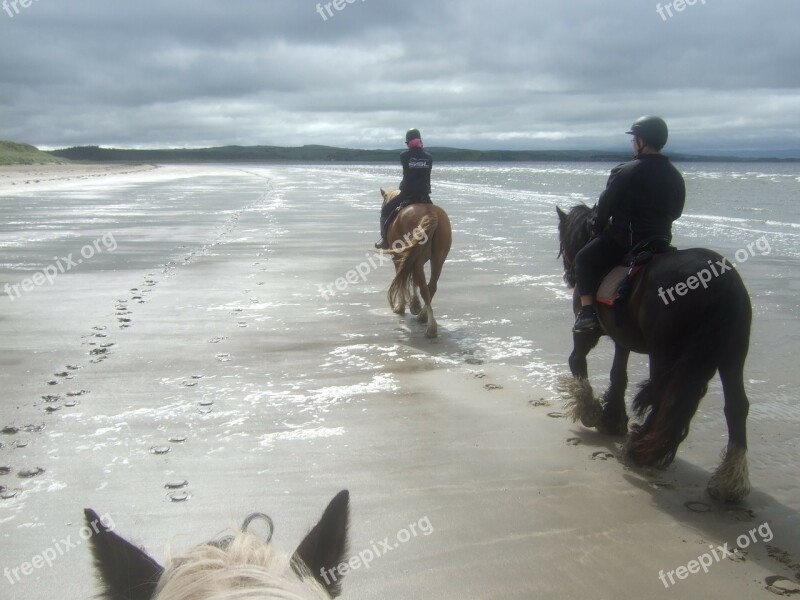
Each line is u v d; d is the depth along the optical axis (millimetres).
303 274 12320
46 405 6164
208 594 1236
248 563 1362
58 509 4430
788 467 5090
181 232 18188
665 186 5340
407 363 7488
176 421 5859
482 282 11633
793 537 4227
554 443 5570
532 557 3992
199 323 8992
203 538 4090
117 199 30797
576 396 5754
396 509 4508
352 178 57406
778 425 5797
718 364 4570
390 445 5469
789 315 9156
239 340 8250
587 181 44844
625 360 5734
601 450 5445
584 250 5664
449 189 36656
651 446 4656
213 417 5957
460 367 7371
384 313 9656
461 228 18875
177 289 11023
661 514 4500
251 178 58406
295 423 5863
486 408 6250
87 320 9094
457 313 9664
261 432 5672
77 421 5820
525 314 9523
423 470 5059
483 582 3752
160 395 6449
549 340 8320
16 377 6883
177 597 1254
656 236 5281
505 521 4387
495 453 5371
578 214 6164
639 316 4977
